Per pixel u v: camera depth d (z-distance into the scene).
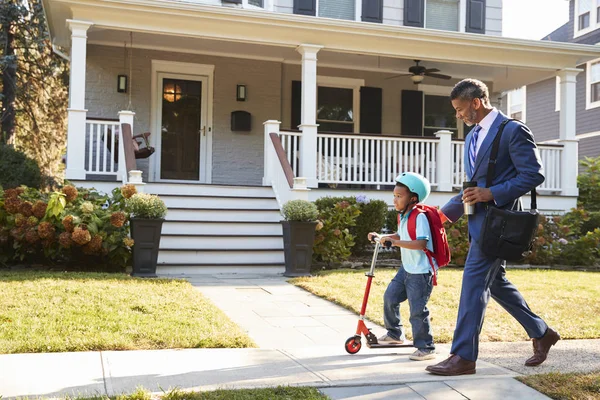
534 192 3.88
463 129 14.64
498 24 14.74
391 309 4.38
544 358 4.13
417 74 12.31
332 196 10.94
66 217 7.78
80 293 5.94
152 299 5.89
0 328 4.58
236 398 3.20
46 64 15.66
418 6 13.88
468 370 3.84
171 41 11.66
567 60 12.60
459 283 7.77
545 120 19.77
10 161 11.22
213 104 12.48
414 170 11.60
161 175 12.20
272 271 9.05
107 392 3.28
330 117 13.55
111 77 11.87
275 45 11.03
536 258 10.62
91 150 9.69
